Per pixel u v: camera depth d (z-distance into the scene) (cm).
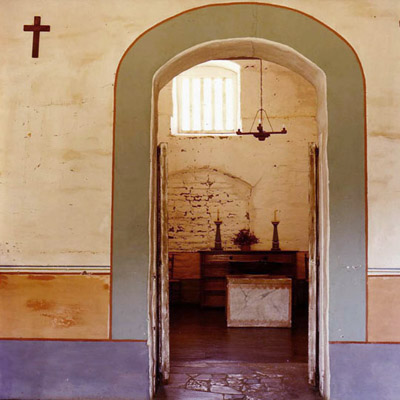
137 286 441
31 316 445
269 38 449
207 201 965
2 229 452
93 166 450
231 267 910
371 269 430
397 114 439
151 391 439
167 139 967
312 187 475
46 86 458
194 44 453
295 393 457
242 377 503
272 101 958
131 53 455
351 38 445
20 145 456
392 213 433
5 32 464
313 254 472
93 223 446
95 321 441
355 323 429
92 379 438
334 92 443
